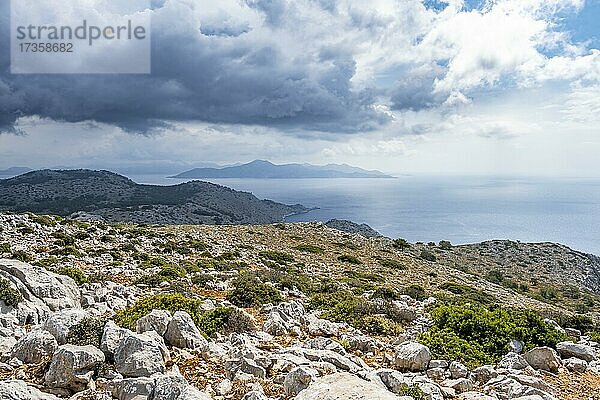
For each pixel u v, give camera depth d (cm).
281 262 4847
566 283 7838
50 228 4562
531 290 6762
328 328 1678
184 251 4500
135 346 1045
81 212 16388
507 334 1541
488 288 5488
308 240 6875
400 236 17612
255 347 1329
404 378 1070
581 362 1373
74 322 1188
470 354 1420
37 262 2948
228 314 1638
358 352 1456
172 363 1115
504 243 10406
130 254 3906
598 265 9988
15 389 805
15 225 4394
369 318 1878
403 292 3453
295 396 886
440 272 6006
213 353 1207
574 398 1131
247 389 987
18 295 1536
